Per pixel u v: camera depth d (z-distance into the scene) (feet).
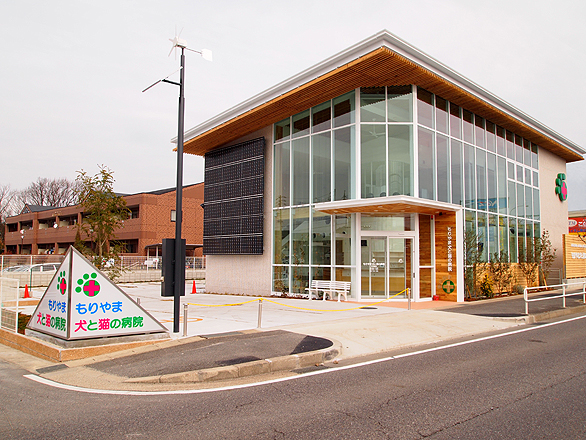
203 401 18.35
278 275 65.36
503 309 46.68
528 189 79.66
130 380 21.34
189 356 24.81
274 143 68.13
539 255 77.20
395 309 46.85
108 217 42.16
